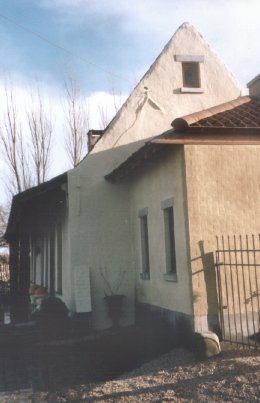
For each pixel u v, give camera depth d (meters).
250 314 7.97
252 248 8.22
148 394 5.89
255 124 8.23
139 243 11.04
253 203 8.35
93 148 11.80
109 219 11.64
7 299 16.64
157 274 9.68
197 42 12.57
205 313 7.81
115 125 11.96
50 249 15.27
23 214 13.80
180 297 8.36
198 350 7.26
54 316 10.88
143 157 9.13
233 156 8.39
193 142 8.06
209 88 12.41
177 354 7.79
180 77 12.38
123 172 10.61
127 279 11.52
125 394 6.01
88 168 11.68
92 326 11.06
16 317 13.98
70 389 6.54
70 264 11.29
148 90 12.19
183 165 8.20
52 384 6.83
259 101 10.08
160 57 12.36
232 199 8.26
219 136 8.21
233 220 8.21
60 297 12.97
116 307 10.99
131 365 7.64
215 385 5.82
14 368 7.81
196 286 7.87
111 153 11.85
